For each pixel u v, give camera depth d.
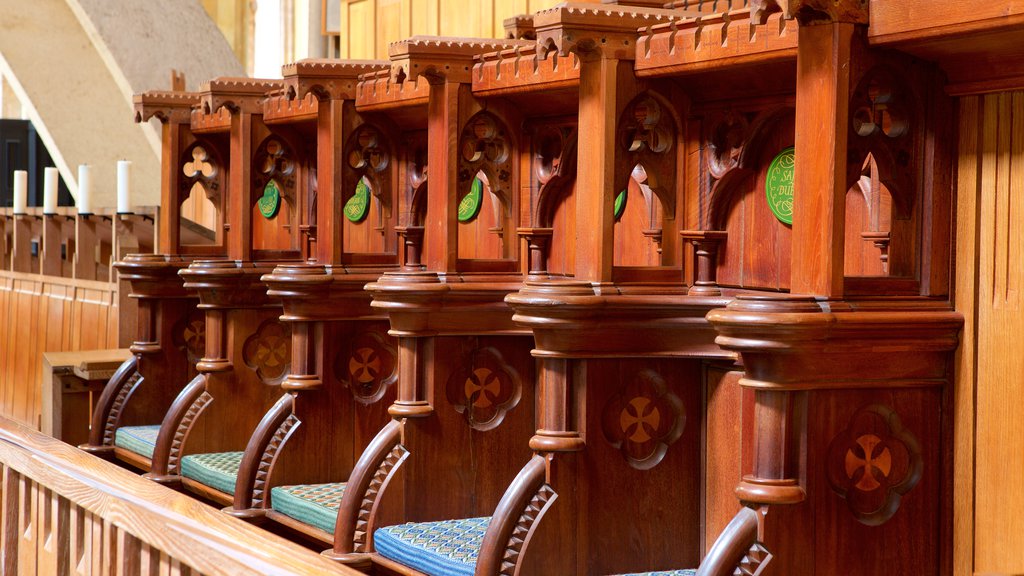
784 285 3.33
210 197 6.28
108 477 2.71
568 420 3.39
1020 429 2.74
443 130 4.05
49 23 9.17
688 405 3.51
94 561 2.73
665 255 3.52
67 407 6.54
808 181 2.71
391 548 3.90
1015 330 2.74
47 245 7.89
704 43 3.14
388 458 4.09
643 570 3.46
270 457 4.83
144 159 9.21
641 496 3.46
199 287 5.50
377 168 4.89
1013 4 2.42
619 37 3.32
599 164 3.35
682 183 3.51
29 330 8.10
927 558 2.86
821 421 2.72
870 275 3.00
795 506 2.69
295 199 5.74
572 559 3.37
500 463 4.21
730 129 3.43
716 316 2.71
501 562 3.34
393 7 7.13
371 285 4.11
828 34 2.66
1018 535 2.74
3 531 3.31
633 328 3.38
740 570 2.68
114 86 9.27
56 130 9.02
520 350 4.21
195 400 5.54
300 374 4.88
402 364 4.12
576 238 3.45
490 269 4.17
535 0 5.87
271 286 4.85
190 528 2.28
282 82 5.57
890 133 2.85
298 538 4.65
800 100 2.72
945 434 2.87
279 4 9.23
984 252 2.81
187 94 6.12
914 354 2.81
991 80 2.75
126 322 6.84
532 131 4.17
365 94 4.69
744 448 3.34
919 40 2.62
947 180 2.86
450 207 4.07
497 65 3.93
